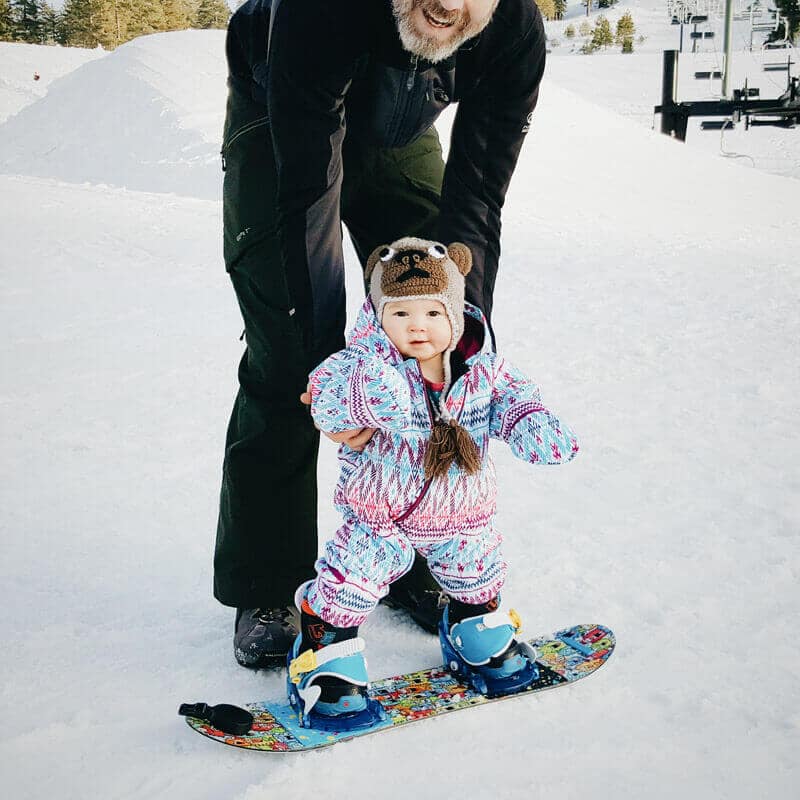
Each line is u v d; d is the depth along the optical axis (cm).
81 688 225
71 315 674
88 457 403
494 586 220
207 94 1717
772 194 1438
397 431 200
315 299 213
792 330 568
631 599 263
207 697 222
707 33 5284
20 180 1267
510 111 226
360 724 203
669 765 191
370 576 207
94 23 5919
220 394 493
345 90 206
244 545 239
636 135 1755
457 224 233
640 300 673
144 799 183
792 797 180
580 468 370
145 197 1174
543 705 214
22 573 290
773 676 222
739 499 331
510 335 588
